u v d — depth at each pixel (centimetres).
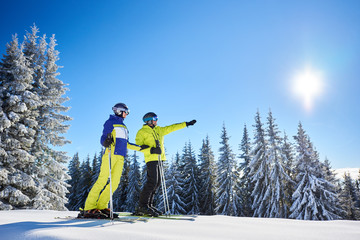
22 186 1190
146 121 436
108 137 330
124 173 3741
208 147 3244
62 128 1416
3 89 1284
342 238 191
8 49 1446
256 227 241
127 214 398
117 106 370
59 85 1515
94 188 332
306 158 2111
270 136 2305
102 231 182
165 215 376
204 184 3003
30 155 1236
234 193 2558
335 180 3055
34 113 1345
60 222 259
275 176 2125
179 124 469
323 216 1902
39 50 1548
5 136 1206
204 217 343
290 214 2069
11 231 184
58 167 1345
